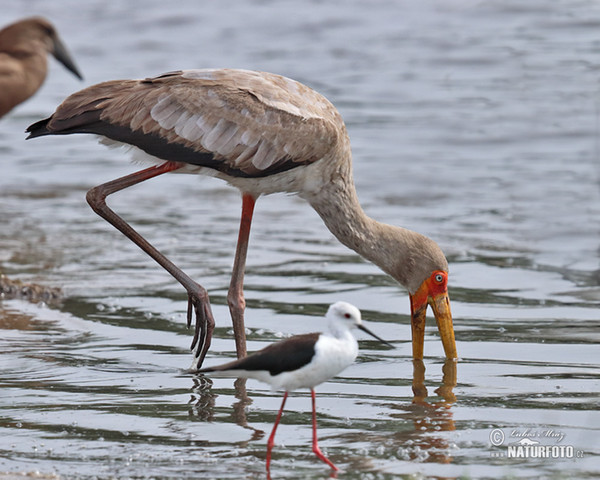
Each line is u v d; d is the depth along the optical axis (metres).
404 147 23.55
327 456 8.21
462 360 10.97
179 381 10.31
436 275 11.43
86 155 24.39
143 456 8.21
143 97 10.99
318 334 7.95
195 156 11.08
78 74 18.70
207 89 11.14
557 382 10.07
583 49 31.05
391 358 11.12
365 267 15.14
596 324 12.11
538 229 17.33
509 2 35.44
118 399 9.72
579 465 7.96
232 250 16.20
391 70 30.70
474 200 19.48
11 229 17.81
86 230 17.77
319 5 38.28
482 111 26.05
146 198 20.52
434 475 7.79
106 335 11.90
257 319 12.56
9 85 17.81
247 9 38.78
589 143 23.48
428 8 36.56
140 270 15.04
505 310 12.83
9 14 40.84
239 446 8.46
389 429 8.85
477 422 8.98
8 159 24.05
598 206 18.55
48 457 8.18
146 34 37.25
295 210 19.28
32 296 13.59
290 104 11.38
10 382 10.21
